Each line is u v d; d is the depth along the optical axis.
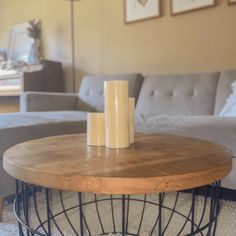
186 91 2.35
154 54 2.98
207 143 1.01
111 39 3.29
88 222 1.44
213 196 0.97
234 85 2.02
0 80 3.43
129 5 3.11
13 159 0.81
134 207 1.61
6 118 1.79
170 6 2.83
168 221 1.31
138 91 2.67
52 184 0.69
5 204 1.65
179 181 0.67
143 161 0.78
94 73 3.46
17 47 3.98
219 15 2.55
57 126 1.75
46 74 3.39
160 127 1.74
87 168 0.72
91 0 3.41
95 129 0.98
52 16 3.77
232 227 1.37
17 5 4.10
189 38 2.74
